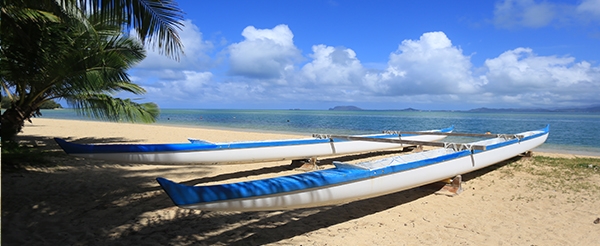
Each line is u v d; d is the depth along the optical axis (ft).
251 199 10.41
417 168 14.98
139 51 28.32
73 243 10.78
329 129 75.36
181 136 45.70
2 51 17.54
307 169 23.32
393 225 12.99
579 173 21.43
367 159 27.81
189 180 20.08
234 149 20.29
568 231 12.42
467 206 15.35
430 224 13.14
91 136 43.60
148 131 53.06
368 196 13.32
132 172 21.58
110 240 11.10
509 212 14.55
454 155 17.10
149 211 14.03
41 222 12.45
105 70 24.30
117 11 11.74
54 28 18.31
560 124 89.92
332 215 14.03
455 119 133.90
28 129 52.39
